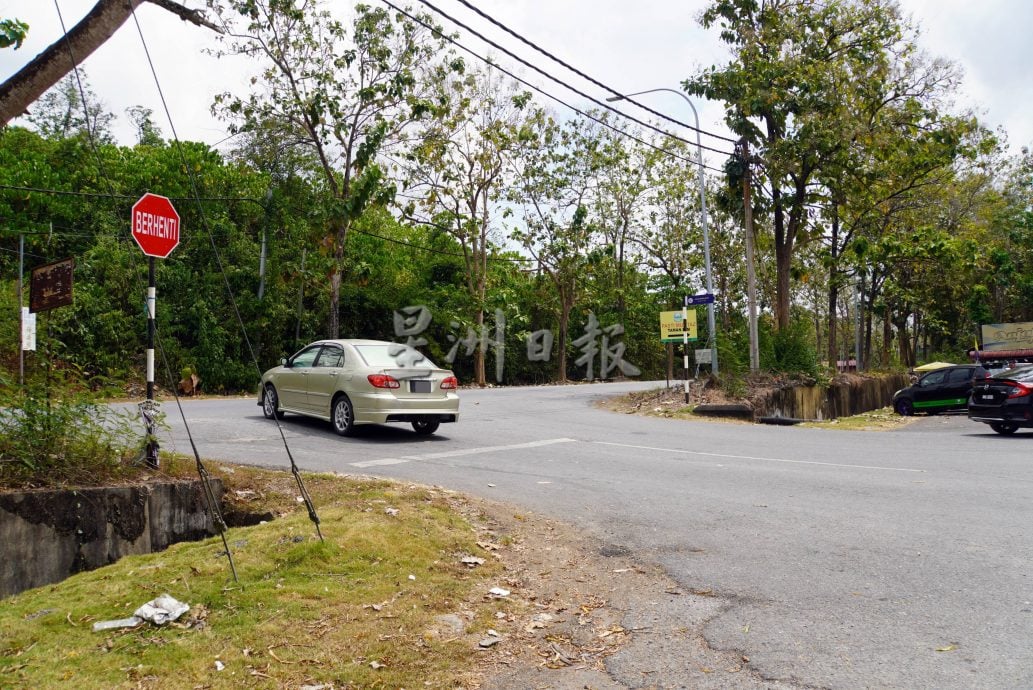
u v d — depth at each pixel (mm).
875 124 25516
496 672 4000
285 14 24781
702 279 44938
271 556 5176
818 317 60469
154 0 6414
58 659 3742
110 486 5973
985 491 8500
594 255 38875
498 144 33062
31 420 5887
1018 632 4395
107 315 22562
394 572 5125
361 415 11602
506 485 8758
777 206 25156
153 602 4340
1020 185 49125
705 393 21234
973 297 50375
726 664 4078
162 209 7004
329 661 3879
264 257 28031
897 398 24516
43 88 6055
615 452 11758
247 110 26156
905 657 4090
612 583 5465
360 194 25688
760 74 23156
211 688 3541
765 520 7203
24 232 23359
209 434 11750
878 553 6035
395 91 26172
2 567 5277
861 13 24734
